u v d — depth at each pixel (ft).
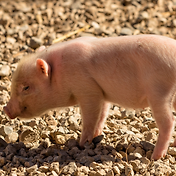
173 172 36.73
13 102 42.14
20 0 89.86
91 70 39.63
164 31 74.38
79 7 82.89
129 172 36.09
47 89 41.19
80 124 47.93
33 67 40.96
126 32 73.31
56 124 47.85
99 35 73.46
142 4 85.10
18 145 41.63
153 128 46.21
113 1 86.63
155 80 37.32
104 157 38.68
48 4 86.38
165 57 37.27
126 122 48.21
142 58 37.88
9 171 37.73
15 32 73.72
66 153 40.37
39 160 38.88
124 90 39.47
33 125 46.98
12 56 65.46
